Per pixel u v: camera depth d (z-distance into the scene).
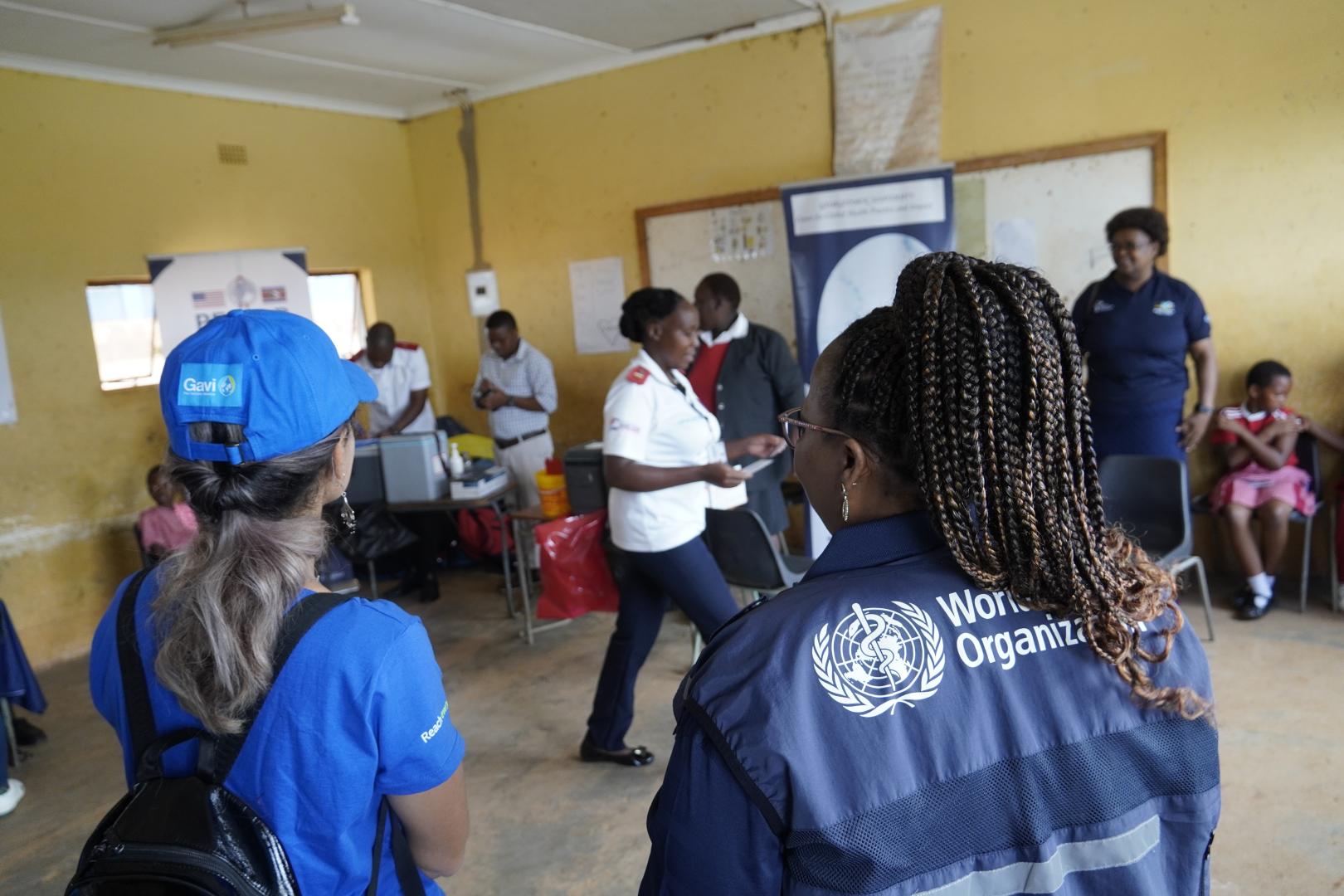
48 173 4.20
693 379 4.05
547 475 3.98
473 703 3.46
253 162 5.04
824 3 4.29
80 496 4.34
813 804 0.61
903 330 0.71
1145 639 0.69
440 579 5.07
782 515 4.02
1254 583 3.57
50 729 3.54
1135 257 3.52
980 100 4.12
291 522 0.90
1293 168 3.59
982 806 0.65
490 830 2.60
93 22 3.71
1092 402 3.77
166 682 0.84
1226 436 3.73
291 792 0.86
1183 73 3.71
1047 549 0.67
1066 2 3.88
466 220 5.79
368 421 5.07
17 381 4.11
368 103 5.58
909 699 0.64
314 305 5.52
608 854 2.45
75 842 2.73
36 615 4.21
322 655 0.85
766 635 0.67
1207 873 0.72
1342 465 3.77
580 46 4.70
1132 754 0.68
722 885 0.63
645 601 2.76
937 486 0.68
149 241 4.59
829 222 4.21
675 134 4.92
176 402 0.88
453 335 6.04
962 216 4.23
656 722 3.17
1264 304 3.74
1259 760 2.60
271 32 3.67
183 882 0.80
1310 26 3.47
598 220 5.28
